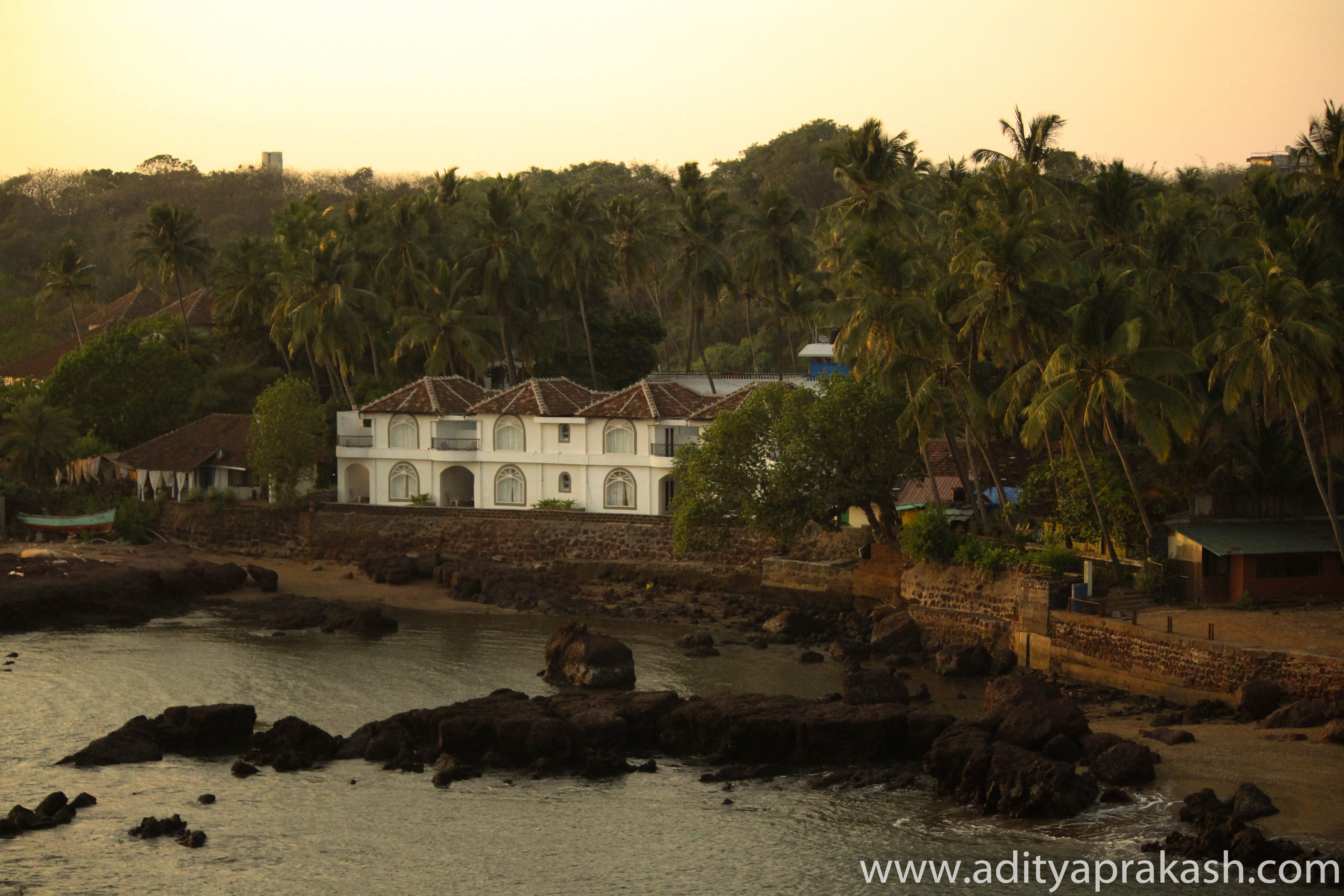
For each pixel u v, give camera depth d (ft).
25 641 197.06
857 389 208.33
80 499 291.17
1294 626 157.38
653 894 102.73
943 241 261.03
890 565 209.36
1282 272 157.69
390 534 266.16
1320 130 198.29
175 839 113.29
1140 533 181.47
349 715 153.38
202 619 217.56
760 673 175.94
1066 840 109.40
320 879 105.40
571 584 239.09
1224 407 167.22
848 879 104.63
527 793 126.00
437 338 295.48
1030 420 165.07
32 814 116.47
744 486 214.07
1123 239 218.38
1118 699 157.17
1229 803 112.16
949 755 124.06
